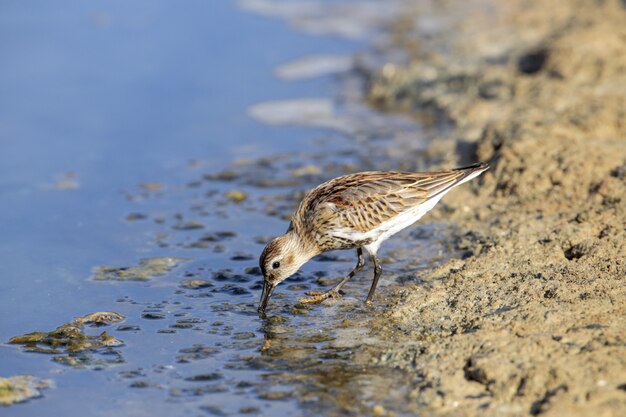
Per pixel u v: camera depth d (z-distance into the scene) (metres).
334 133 19.89
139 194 17.05
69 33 26.55
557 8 26.33
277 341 11.52
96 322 12.20
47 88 22.64
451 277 12.73
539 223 13.88
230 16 28.34
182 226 15.54
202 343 11.56
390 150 18.52
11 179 17.75
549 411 9.01
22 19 27.69
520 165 15.34
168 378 10.70
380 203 12.41
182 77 23.50
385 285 13.01
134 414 9.96
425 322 11.65
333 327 11.82
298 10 29.16
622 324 10.40
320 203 12.50
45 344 11.62
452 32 25.61
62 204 16.59
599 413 8.91
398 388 10.11
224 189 17.19
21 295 13.10
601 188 14.20
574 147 15.44
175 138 19.88
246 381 10.55
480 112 19.34
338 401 9.96
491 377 9.75
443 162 17.34
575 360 9.73
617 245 12.47
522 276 12.22
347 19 28.09
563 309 10.95
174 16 28.34
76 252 14.58
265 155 18.80
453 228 14.61
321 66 24.22
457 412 9.45
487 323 11.05
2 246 14.80
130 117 21.06
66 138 19.86
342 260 14.19
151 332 11.91
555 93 18.95
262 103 21.88
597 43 20.42
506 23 25.77
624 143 16.06
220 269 13.89
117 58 24.69
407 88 21.77
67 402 10.24
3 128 20.28
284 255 12.52
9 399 10.29
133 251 14.58
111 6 29.25
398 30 26.64
